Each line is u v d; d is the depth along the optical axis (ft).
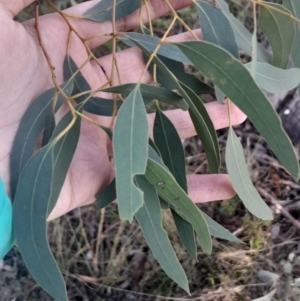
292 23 1.21
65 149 1.18
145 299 2.26
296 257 2.30
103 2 1.46
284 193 2.39
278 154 0.97
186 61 1.24
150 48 1.25
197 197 1.63
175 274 1.14
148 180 1.04
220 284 2.26
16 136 1.29
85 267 2.30
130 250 2.30
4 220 1.19
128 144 0.94
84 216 2.35
